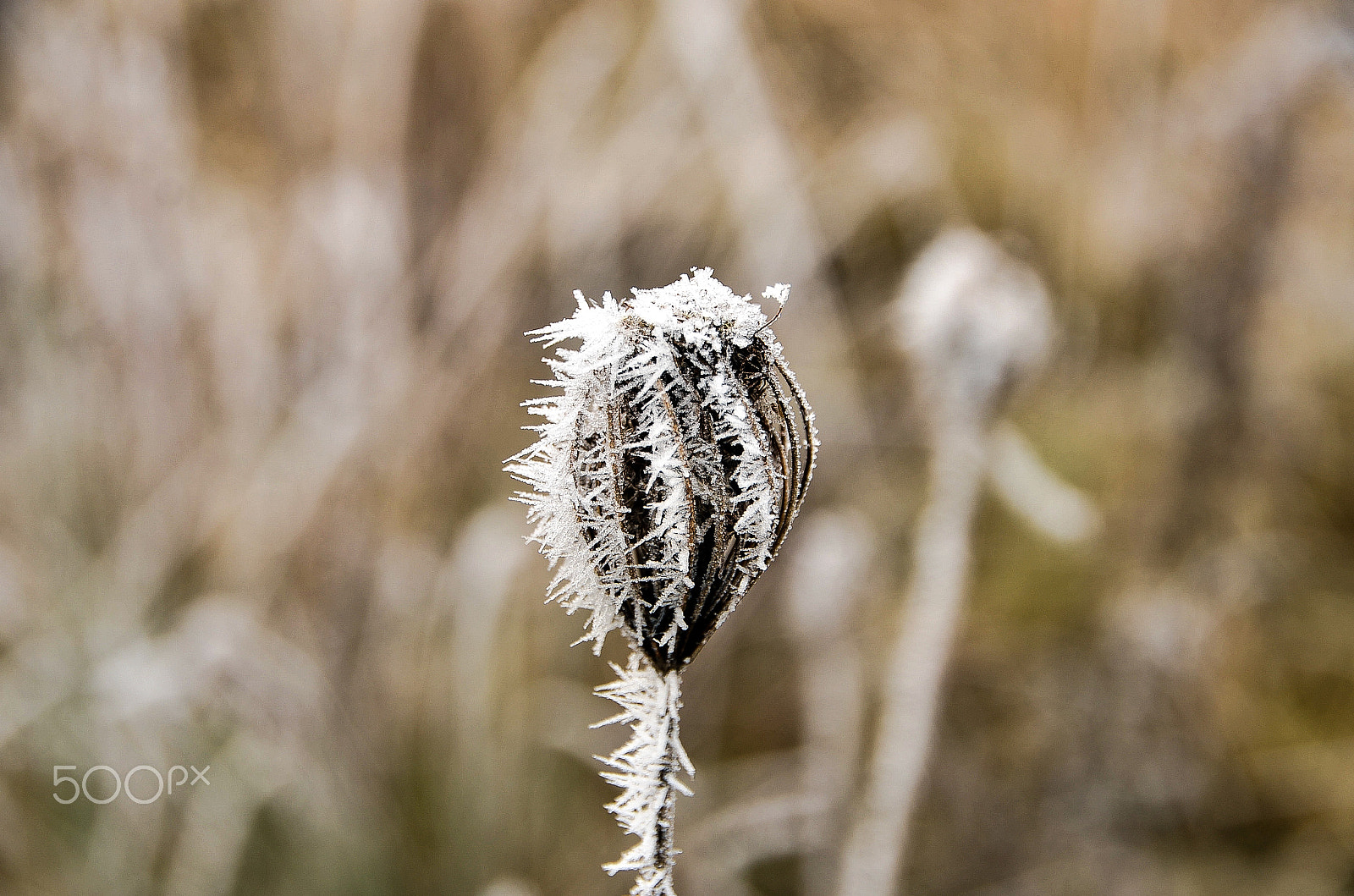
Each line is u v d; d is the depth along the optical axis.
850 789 0.75
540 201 1.03
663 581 0.49
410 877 0.89
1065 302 1.08
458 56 1.07
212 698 0.87
